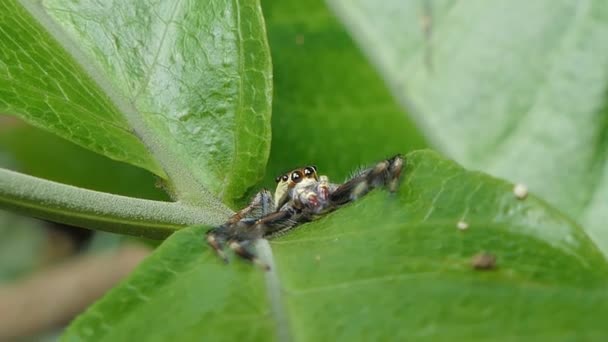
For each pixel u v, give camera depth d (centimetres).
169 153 11
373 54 15
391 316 9
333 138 15
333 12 15
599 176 14
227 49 11
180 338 9
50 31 11
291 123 15
